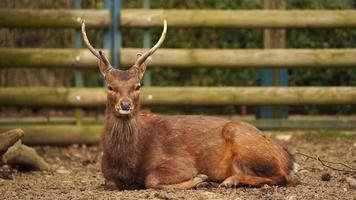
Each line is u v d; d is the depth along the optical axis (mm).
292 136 27750
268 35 29344
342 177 20266
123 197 17062
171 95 27516
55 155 26047
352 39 31859
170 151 18672
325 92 27906
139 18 27562
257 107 29469
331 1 31891
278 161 18344
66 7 31422
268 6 29375
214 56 27609
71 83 33812
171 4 33375
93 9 28969
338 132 27891
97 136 27281
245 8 33000
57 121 28641
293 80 31953
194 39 33125
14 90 27109
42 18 27281
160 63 27516
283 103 27859
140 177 18625
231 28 27891
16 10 27234
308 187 18281
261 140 18500
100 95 27281
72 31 32125
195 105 27672
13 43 31250
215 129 18938
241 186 18094
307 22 27812
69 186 20125
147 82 28094
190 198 16859
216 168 18594
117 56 27656
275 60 27734
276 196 16891
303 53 27781
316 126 28312
